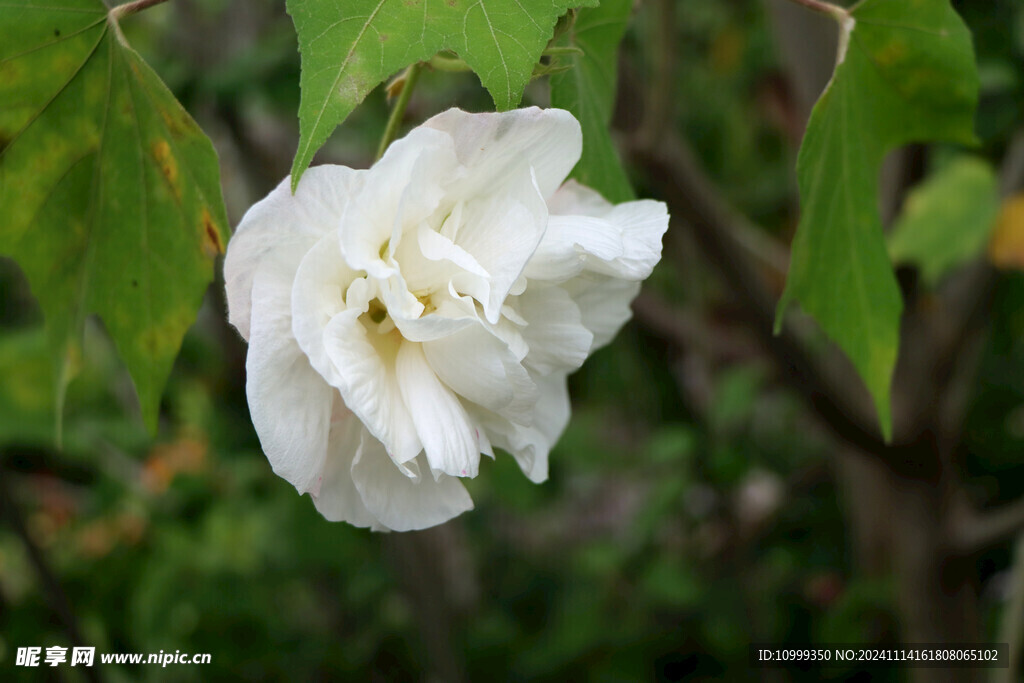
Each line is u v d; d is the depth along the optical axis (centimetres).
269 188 100
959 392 104
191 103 92
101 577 111
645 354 149
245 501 117
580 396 159
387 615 131
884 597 115
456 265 54
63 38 56
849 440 96
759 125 168
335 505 57
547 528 152
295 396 54
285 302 54
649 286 135
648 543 126
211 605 108
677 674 136
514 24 53
